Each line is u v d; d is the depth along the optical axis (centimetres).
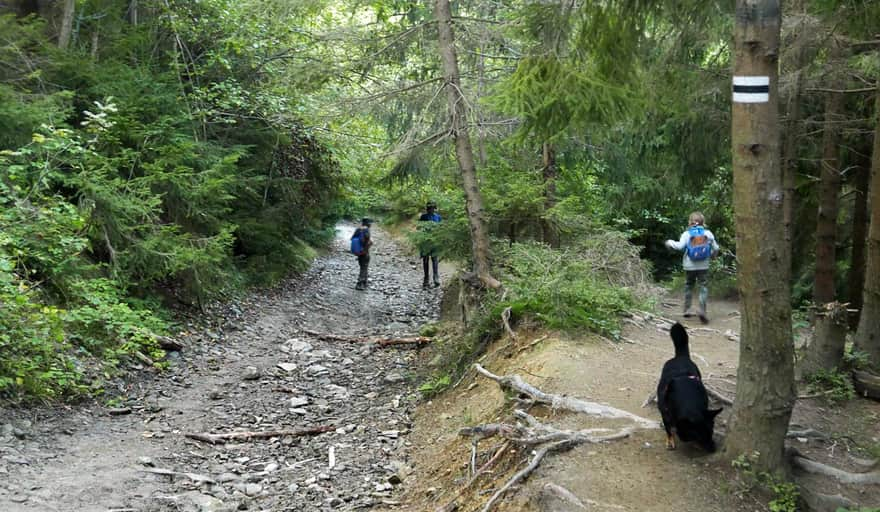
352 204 2756
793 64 773
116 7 1251
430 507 571
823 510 462
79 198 948
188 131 1276
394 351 1138
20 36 1027
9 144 893
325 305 1522
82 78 1089
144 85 1145
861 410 650
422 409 831
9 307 724
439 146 1121
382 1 1160
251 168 1448
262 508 589
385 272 2034
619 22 592
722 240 1623
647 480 489
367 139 1636
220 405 846
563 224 1206
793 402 475
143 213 966
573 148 1341
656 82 801
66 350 822
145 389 857
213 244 1091
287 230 1764
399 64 1105
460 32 1070
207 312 1207
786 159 830
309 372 1015
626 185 1453
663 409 529
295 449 731
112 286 968
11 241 752
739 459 479
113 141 1018
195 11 1388
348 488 630
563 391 664
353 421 812
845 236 1256
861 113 982
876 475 515
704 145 1019
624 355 791
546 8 609
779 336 463
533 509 471
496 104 615
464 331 991
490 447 611
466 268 1266
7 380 676
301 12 1164
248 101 1434
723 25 745
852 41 706
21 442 636
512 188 1170
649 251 1836
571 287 902
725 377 748
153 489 593
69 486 570
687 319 1102
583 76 594
